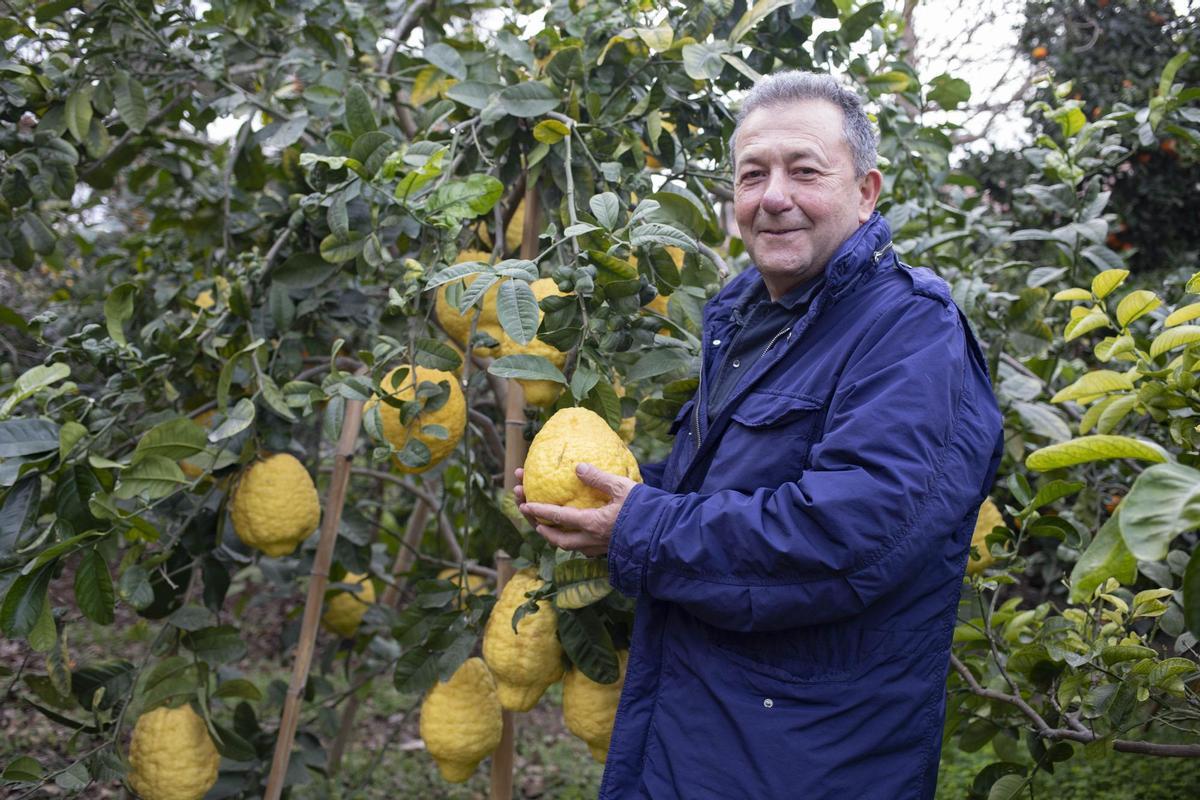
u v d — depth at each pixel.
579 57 2.14
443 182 1.93
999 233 2.73
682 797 1.47
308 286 2.35
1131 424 2.58
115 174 3.06
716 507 1.42
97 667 2.22
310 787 3.45
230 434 1.97
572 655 1.83
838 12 2.56
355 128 2.04
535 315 1.59
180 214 3.30
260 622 5.91
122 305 2.21
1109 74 5.61
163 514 2.37
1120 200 5.48
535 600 1.85
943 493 1.37
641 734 1.57
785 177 1.57
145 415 2.40
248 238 3.11
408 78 2.87
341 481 2.38
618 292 1.72
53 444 1.92
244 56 2.68
